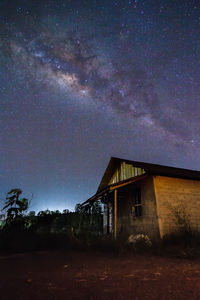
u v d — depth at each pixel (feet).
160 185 30.35
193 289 8.99
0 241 23.00
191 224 29.19
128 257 18.17
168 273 12.01
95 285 9.70
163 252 20.16
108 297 8.08
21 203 31.86
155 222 28.22
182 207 30.01
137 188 34.47
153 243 23.39
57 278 11.01
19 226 29.37
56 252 21.45
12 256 18.90
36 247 23.58
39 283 10.04
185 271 12.46
